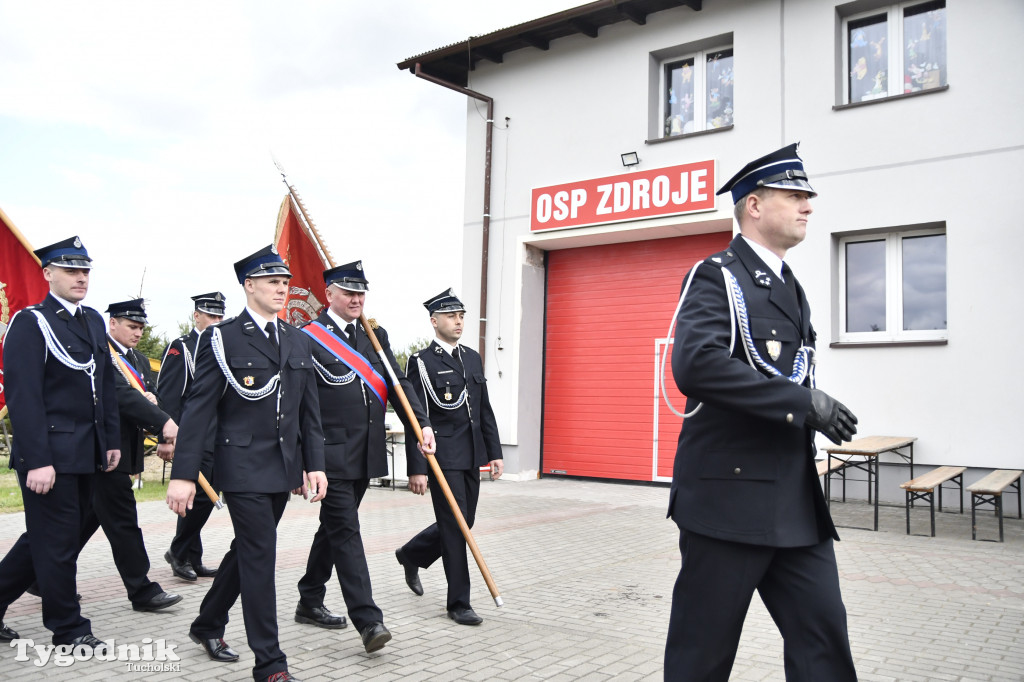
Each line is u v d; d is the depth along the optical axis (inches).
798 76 421.4
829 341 402.6
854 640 175.5
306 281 220.8
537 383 518.3
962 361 370.6
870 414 390.3
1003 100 368.5
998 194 366.6
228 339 155.5
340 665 158.6
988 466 362.6
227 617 164.9
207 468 197.0
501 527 329.4
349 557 170.7
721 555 96.2
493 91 530.0
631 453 485.1
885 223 392.8
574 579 235.8
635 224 463.8
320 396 179.6
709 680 97.8
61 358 167.8
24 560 172.6
